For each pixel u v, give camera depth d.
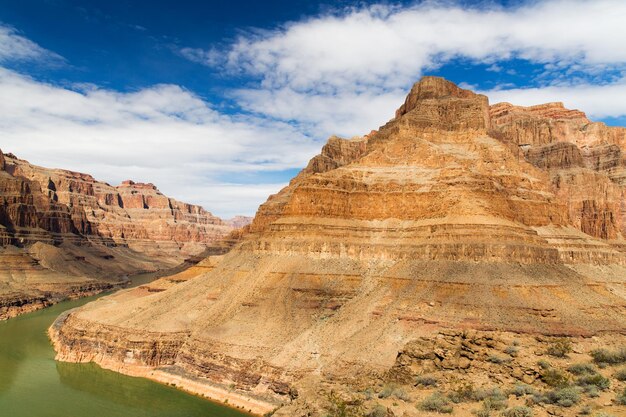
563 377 51.28
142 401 74.56
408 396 51.75
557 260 93.31
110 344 91.25
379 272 92.62
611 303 82.50
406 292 83.62
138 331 90.69
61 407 72.38
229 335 83.81
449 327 71.75
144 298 109.00
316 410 50.22
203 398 75.94
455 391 51.62
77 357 93.56
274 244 102.06
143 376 85.12
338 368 69.44
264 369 74.75
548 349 60.72
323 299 88.94
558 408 44.78
